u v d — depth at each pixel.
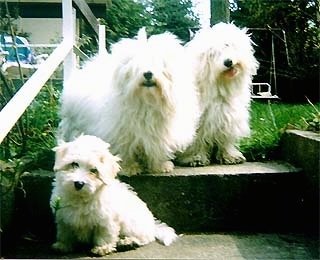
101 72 1.27
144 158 1.18
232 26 1.35
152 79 1.10
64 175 0.94
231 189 1.16
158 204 1.14
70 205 0.96
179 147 1.20
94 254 0.96
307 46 3.04
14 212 1.08
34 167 1.16
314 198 1.14
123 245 0.99
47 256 0.97
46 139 1.32
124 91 1.13
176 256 0.97
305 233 1.15
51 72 1.21
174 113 1.16
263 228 1.17
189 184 1.14
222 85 1.29
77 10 1.73
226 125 1.29
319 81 3.10
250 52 1.33
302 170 1.19
